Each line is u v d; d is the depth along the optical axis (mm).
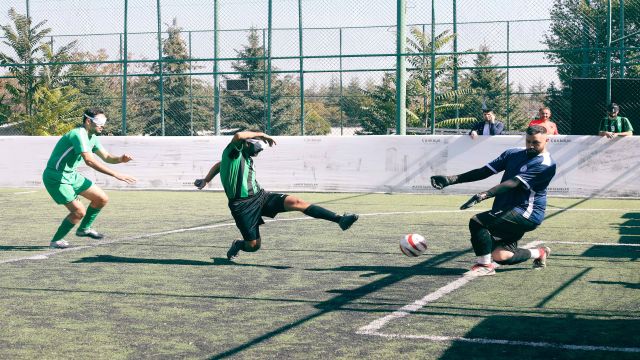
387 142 17109
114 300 7141
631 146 15750
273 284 7816
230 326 6156
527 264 8805
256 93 34781
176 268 8727
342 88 27453
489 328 6008
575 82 19656
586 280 7852
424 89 25750
